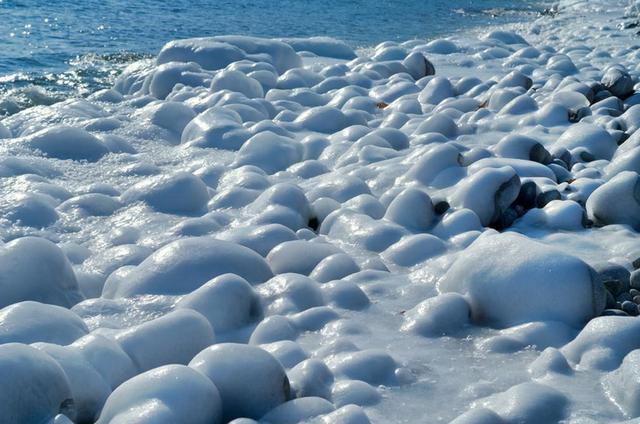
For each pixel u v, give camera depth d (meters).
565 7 18.11
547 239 4.42
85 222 4.76
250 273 3.81
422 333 3.36
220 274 3.74
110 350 2.90
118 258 4.16
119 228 4.59
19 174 5.44
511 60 10.53
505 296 3.44
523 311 3.41
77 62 10.41
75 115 7.17
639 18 14.77
